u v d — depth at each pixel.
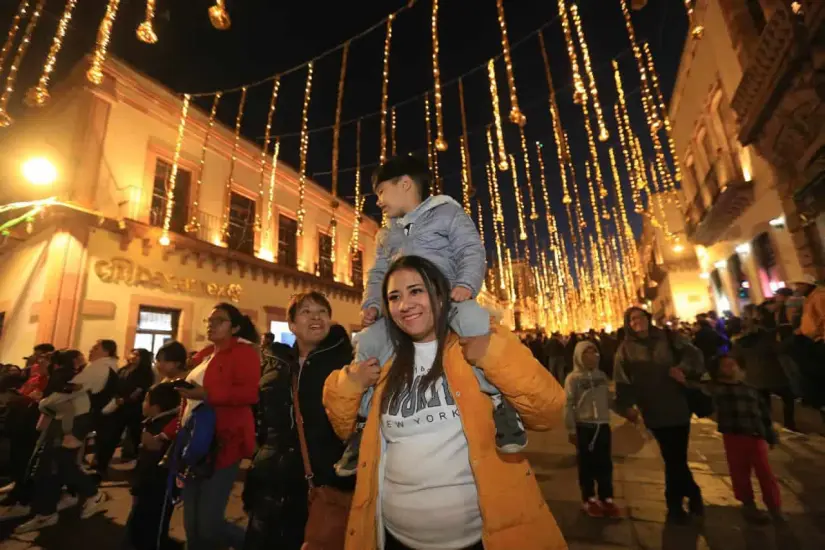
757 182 11.03
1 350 9.96
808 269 9.08
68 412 4.78
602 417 4.20
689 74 14.30
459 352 1.63
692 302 21.91
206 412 2.91
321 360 2.59
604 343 14.19
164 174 12.10
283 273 15.41
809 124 7.89
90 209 9.95
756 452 3.81
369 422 1.70
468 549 1.48
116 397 6.44
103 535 4.36
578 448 4.27
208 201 13.26
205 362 3.25
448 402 1.59
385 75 5.86
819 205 8.34
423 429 1.57
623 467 5.56
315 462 2.35
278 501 2.42
